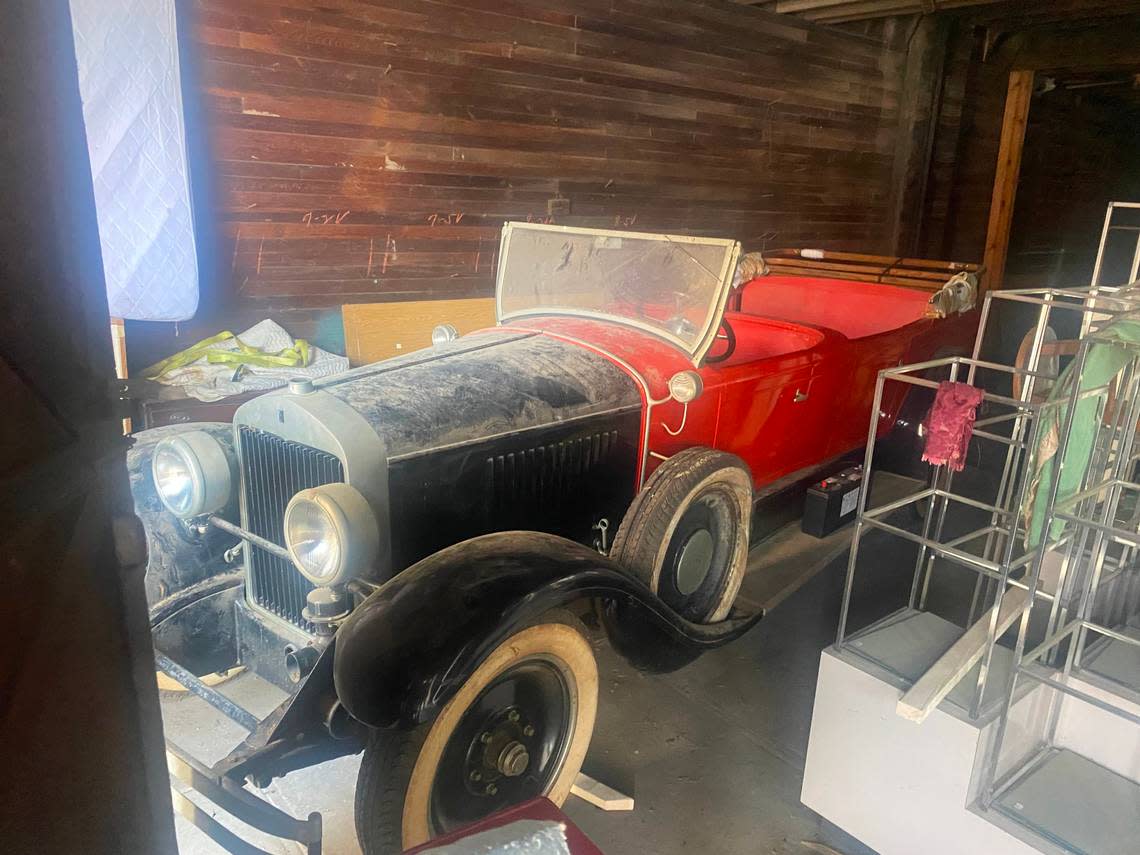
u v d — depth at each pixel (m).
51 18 0.62
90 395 0.71
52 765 0.72
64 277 0.67
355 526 1.76
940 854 1.71
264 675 2.16
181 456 2.10
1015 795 1.67
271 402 2.00
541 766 1.92
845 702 1.83
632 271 2.70
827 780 1.91
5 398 0.63
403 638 1.54
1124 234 10.57
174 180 3.61
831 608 3.04
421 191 4.62
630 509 2.29
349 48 4.14
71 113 0.65
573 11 4.95
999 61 7.62
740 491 2.55
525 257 2.96
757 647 2.80
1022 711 1.73
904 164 7.34
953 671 1.69
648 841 1.95
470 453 2.07
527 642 1.71
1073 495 1.59
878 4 5.95
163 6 3.40
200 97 3.77
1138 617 2.05
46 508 0.67
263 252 4.17
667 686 2.58
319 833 1.51
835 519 3.49
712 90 5.87
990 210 7.75
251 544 2.16
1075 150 9.45
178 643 2.17
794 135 6.55
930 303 3.91
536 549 1.82
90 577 0.74
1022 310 7.84
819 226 7.06
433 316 4.75
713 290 2.54
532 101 4.93
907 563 3.39
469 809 1.79
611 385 2.40
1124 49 6.62
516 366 2.34
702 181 6.04
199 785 1.52
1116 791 1.70
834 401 3.35
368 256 4.54
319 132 4.16
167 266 3.71
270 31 3.88
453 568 1.69
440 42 4.45
